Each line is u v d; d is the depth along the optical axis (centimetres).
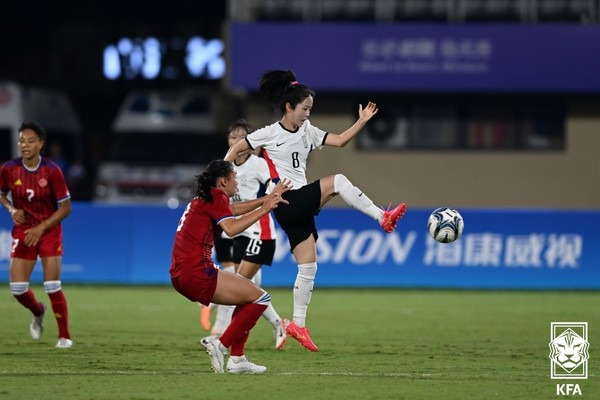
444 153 9769
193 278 3175
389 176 9781
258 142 3600
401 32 9512
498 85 9481
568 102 9662
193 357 3772
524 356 3888
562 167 9719
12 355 3791
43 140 3909
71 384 3080
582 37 9444
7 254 7006
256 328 4825
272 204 3152
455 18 9669
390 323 5062
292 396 2878
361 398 2861
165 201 10019
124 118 10356
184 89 12094
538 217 7006
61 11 12938
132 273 7025
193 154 10200
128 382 3119
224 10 12788
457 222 3647
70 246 7062
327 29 9519
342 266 6994
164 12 12825
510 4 9625
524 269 6981
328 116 9794
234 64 9538
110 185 10044
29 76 13025
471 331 4756
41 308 4062
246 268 4066
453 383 3150
